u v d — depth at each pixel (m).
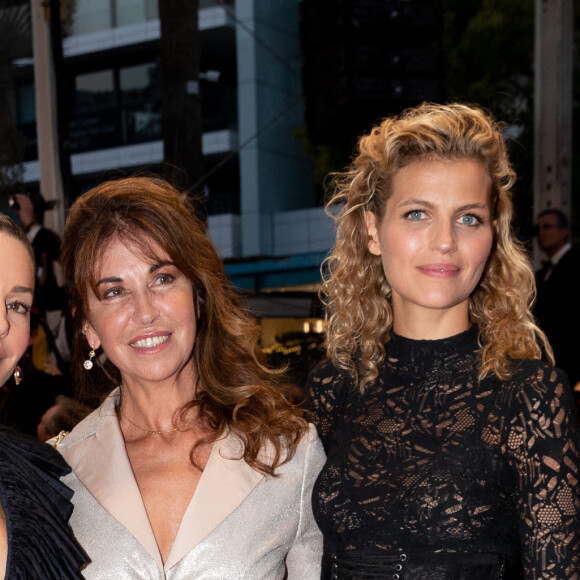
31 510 1.75
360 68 5.77
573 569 1.73
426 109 2.15
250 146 15.41
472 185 1.93
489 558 1.82
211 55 15.95
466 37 13.15
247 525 1.98
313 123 6.23
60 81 6.30
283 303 6.10
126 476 2.00
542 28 6.80
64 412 3.81
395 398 2.03
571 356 5.32
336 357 2.20
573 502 1.76
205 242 2.12
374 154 2.06
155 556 1.90
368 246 2.16
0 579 1.61
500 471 1.85
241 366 2.22
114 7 16.12
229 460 2.05
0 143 6.50
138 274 2.00
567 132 6.78
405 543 1.87
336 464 2.03
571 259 5.45
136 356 2.02
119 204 2.03
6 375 1.74
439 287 1.93
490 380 1.94
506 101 12.44
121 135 16.61
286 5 15.55
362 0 5.73
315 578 2.06
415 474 1.90
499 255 2.08
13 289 1.70
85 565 1.86
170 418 2.12
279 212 15.41
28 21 6.79
